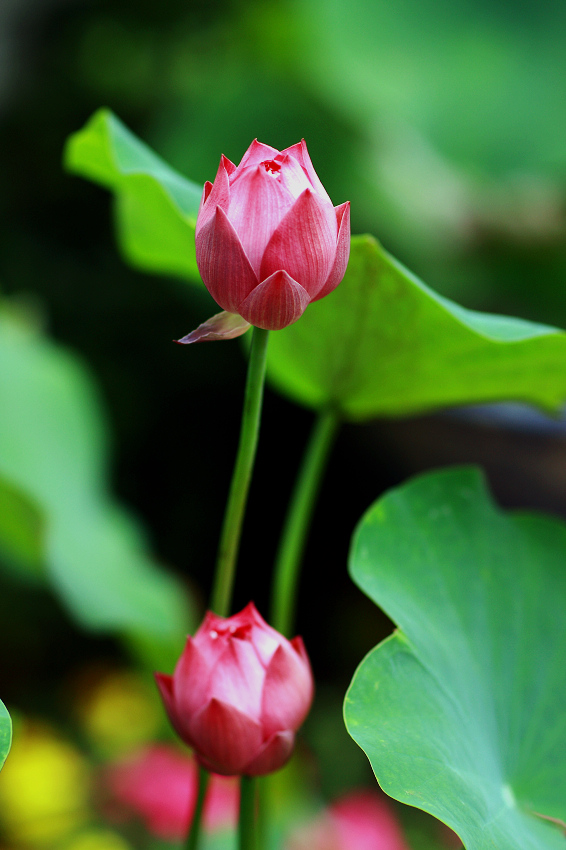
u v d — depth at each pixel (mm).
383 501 1474
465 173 3113
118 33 4945
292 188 1307
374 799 2408
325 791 3203
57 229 4621
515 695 1455
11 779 2688
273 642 1363
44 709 3574
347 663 4246
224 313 1333
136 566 2551
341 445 4199
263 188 1298
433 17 3346
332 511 4469
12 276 4395
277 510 4539
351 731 1352
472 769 1384
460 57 3244
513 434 3180
